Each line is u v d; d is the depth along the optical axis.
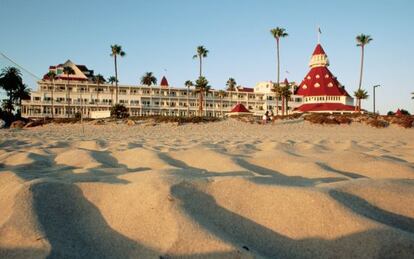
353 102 70.88
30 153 6.09
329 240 1.96
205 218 2.25
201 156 5.31
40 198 2.62
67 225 2.32
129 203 2.53
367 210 2.31
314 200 2.34
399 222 2.19
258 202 2.46
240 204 2.45
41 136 16.36
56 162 5.41
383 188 2.61
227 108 75.62
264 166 4.59
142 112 68.81
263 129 30.03
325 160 4.68
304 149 7.54
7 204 2.57
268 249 1.93
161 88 70.94
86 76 71.50
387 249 1.81
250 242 2.00
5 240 2.04
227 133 23.00
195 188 2.68
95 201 2.70
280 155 5.36
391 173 3.93
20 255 1.88
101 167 4.75
